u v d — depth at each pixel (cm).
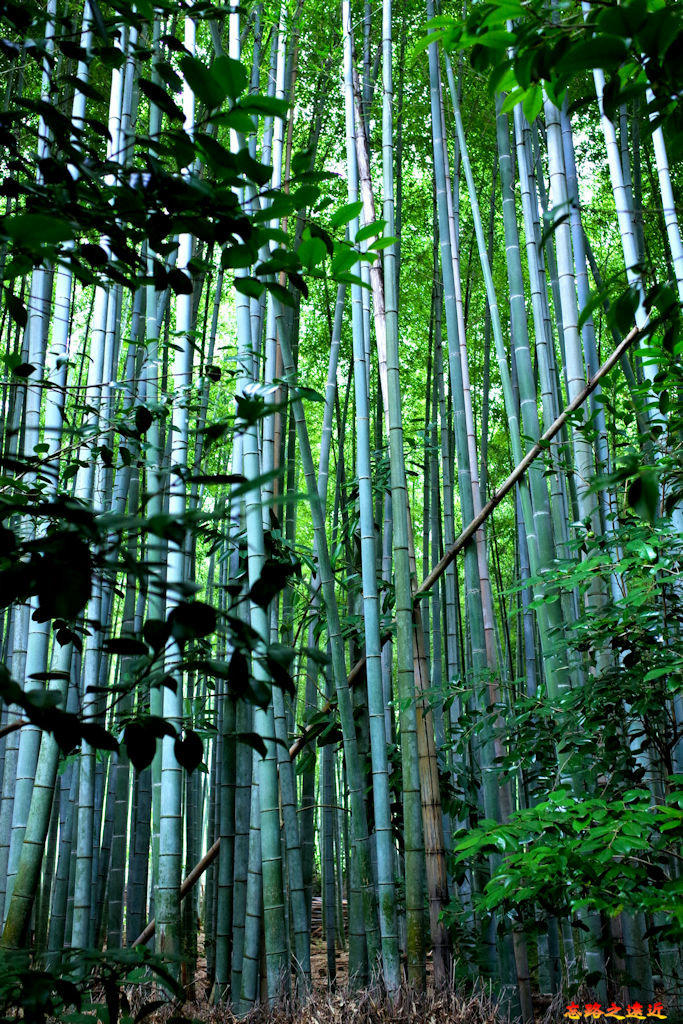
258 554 321
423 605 525
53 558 89
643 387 242
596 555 273
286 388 370
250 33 457
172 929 308
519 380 349
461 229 662
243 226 105
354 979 339
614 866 201
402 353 677
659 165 366
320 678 462
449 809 369
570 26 116
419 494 770
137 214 105
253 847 344
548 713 284
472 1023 287
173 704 320
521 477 352
